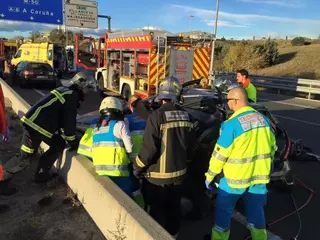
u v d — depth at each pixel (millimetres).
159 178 3215
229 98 3178
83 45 16828
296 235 3883
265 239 3186
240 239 3777
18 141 6590
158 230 2695
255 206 3176
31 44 25594
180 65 10648
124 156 3684
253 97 6426
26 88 16750
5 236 3416
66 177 4543
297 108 13203
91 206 3734
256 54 31156
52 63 24141
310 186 5332
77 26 26172
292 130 9336
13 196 4266
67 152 4547
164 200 3328
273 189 4996
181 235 3797
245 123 3010
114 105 3701
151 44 10180
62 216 3834
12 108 9266
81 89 4340
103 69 14406
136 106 4805
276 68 30422
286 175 4793
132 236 2871
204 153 4105
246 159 3021
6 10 20266
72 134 4312
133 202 3154
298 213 4422
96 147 3719
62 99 4211
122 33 12242
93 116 6168
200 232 3869
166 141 3186
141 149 3180
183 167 3283
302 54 34500
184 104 5449
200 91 6070
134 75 11383
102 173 3680
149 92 10383
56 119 4273
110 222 3273
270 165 3164
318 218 4316
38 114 4180
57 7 21469
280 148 4852
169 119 3209
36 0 20875
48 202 4098
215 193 4043
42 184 4633
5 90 11023
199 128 4648
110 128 3648
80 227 3629
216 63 31703
